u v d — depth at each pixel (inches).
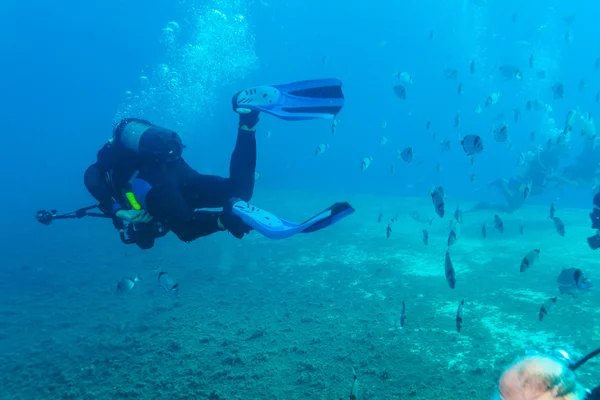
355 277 382.0
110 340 306.8
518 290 304.3
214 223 117.5
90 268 516.7
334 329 279.4
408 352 236.8
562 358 58.9
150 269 482.9
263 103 112.8
